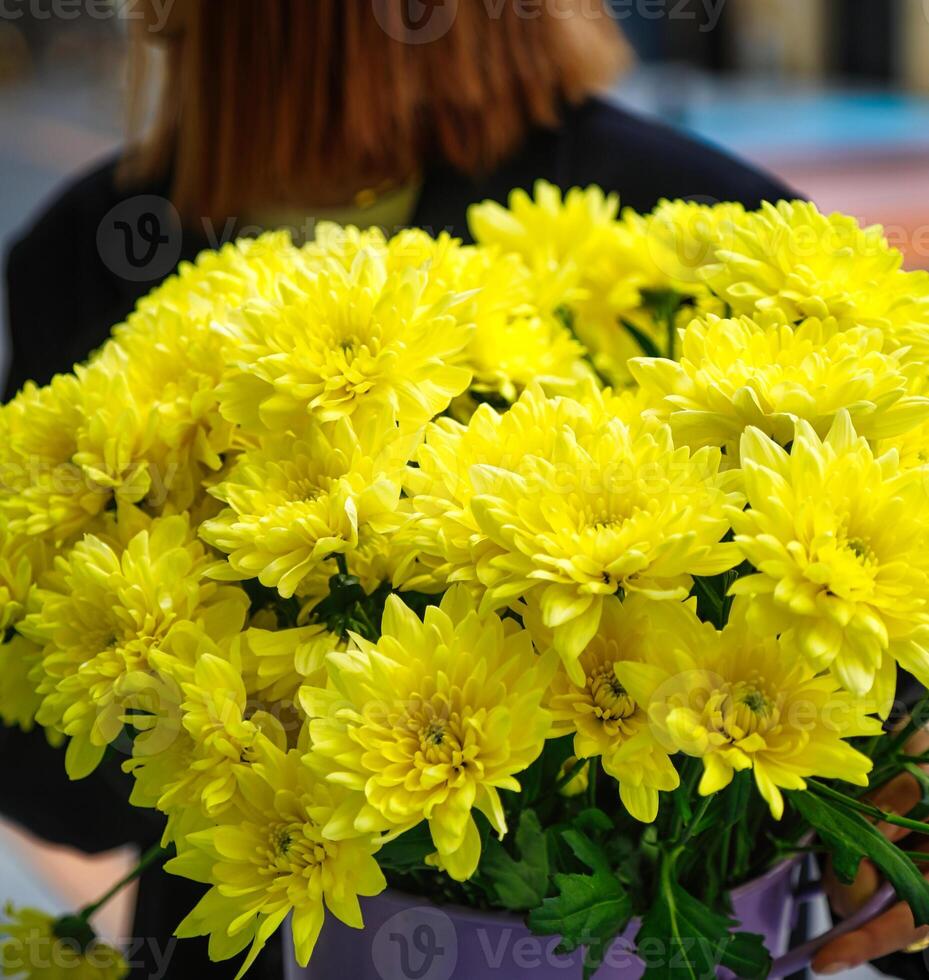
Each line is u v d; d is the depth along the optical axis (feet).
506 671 3.07
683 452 3.07
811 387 3.11
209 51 4.20
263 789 3.13
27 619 3.23
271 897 3.12
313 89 4.17
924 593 3.01
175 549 3.19
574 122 4.86
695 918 3.18
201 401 3.24
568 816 3.30
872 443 3.18
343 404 3.19
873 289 3.28
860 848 3.14
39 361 5.66
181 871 3.15
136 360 3.34
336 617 3.18
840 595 2.98
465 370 3.22
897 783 3.48
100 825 4.64
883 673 3.04
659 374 3.16
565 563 3.00
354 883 3.07
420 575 3.21
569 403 3.13
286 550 3.14
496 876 3.20
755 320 3.27
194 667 3.15
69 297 5.57
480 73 4.41
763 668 3.05
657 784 3.05
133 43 4.85
